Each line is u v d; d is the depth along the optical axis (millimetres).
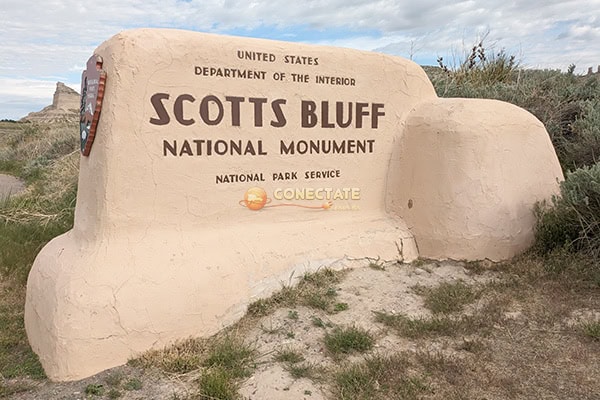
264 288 4227
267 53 4445
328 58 4785
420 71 5414
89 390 3217
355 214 5105
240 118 4336
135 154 3869
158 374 3350
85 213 3979
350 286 4445
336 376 3195
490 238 4840
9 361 3717
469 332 3682
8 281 5477
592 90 8031
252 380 3225
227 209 4340
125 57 3795
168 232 4047
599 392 2986
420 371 3229
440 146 4957
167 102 3975
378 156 5195
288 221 4695
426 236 5047
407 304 4160
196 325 3807
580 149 6406
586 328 3588
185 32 4109
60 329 3400
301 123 4676
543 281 4410
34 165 14023
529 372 3201
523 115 5242
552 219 4879
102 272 3619
